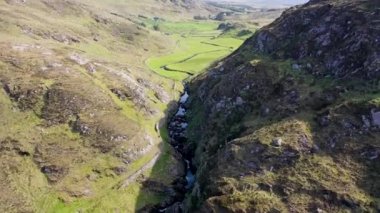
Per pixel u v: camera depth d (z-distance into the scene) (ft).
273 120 274.98
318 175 224.33
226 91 344.49
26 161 282.15
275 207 214.07
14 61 356.18
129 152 308.19
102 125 319.68
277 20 412.57
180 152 335.88
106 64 423.23
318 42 326.03
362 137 236.02
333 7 341.62
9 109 314.35
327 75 296.10
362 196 208.95
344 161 228.63
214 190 236.22
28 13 517.96
